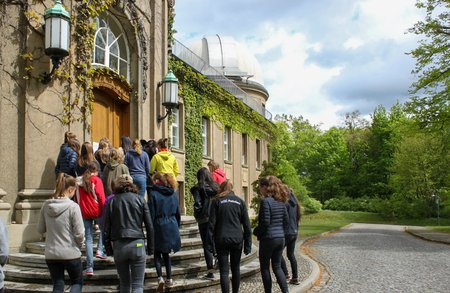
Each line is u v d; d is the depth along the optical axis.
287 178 39.81
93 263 7.43
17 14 9.11
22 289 6.78
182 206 19.17
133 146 8.86
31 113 9.20
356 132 66.12
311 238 19.56
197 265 8.24
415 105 21.67
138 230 5.72
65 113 9.90
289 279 8.44
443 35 20.84
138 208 5.79
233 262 6.62
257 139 33.97
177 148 19.00
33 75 9.26
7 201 8.75
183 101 19.64
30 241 8.80
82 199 7.07
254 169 31.91
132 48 13.20
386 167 54.69
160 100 14.23
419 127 21.92
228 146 26.70
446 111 21.23
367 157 61.84
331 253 13.72
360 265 11.05
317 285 8.41
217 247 6.49
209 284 7.64
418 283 8.57
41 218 5.54
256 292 7.46
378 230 29.05
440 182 43.94
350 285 8.38
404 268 10.55
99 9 11.09
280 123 64.62
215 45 40.59
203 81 21.41
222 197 6.61
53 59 9.00
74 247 5.46
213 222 6.52
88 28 10.65
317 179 64.75
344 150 63.38
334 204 55.50
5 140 8.80
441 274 9.66
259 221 6.64
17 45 9.07
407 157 45.34
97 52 11.84
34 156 9.19
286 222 6.82
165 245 6.88
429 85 21.33
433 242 19.06
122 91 12.55
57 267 5.43
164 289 7.03
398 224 42.84
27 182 9.03
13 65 9.00
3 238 4.45
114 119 12.59
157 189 7.05
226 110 25.62
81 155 7.93
